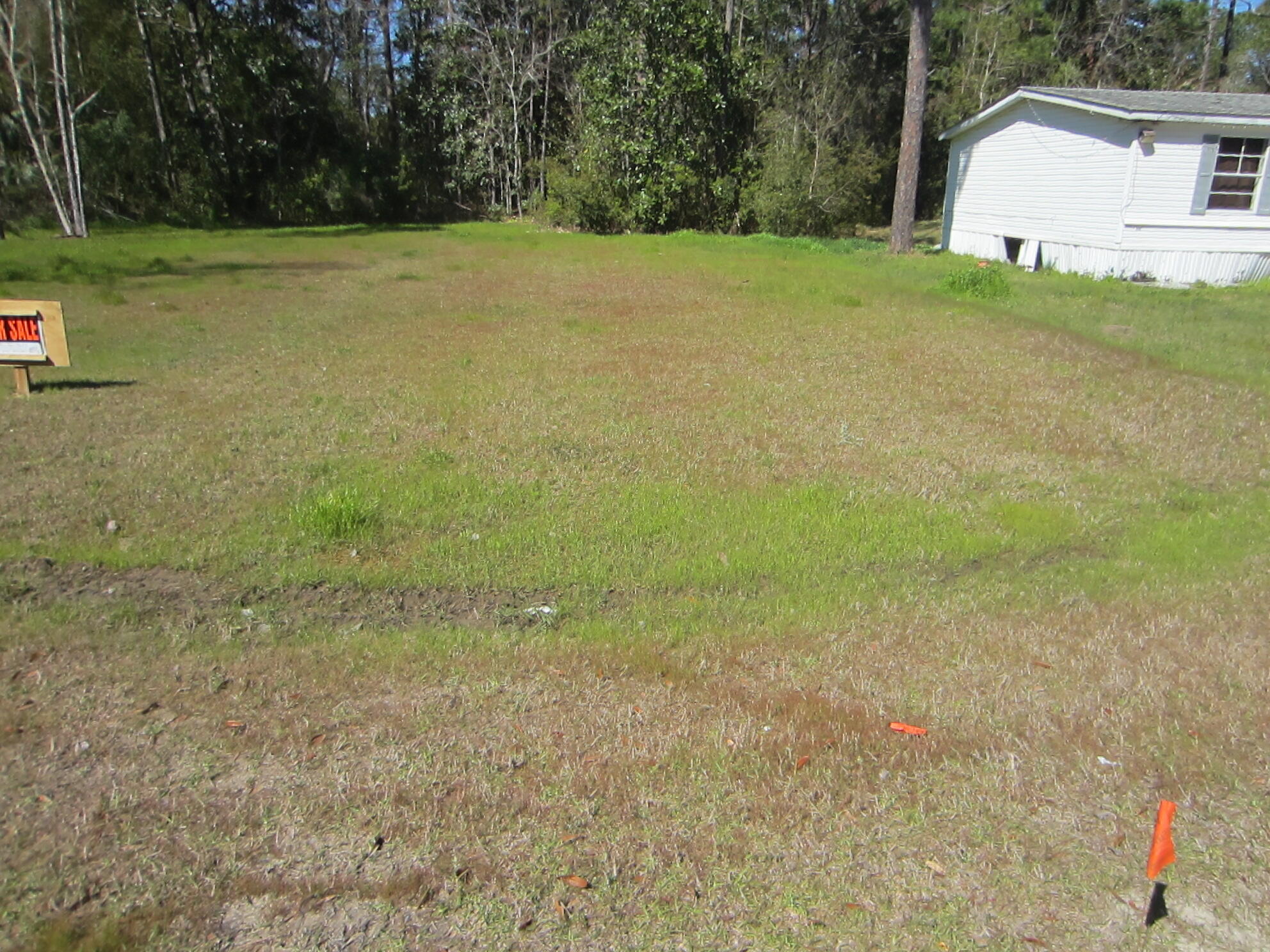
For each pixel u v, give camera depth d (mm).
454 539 5453
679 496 6168
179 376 8992
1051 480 6656
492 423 7590
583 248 22578
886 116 37062
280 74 32594
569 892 2848
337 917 2730
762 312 13039
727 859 3012
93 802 3156
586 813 3188
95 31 29812
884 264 19641
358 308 13086
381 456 6754
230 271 17469
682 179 26797
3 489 5934
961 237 22719
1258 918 2826
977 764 3514
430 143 36781
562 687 3959
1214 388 9070
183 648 4184
